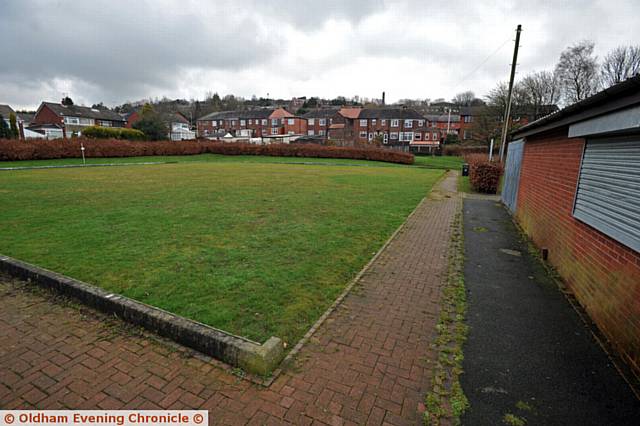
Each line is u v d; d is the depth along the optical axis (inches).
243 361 108.9
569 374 108.0
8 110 2132.1
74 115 2140.7
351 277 183.6
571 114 169.3
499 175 549.0
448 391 100.3
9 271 181.5
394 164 1311.5
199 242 238.5
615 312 124.6
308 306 149.6
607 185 143.6
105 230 268.2
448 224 318.3
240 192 485.4
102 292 147.9
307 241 245.3
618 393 99.7
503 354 118.5
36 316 141.6
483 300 160.2
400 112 2281.0
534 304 156.7
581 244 166.2
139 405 96.0
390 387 102.0
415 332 131.9
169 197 434.0
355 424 89.0
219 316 139.1
